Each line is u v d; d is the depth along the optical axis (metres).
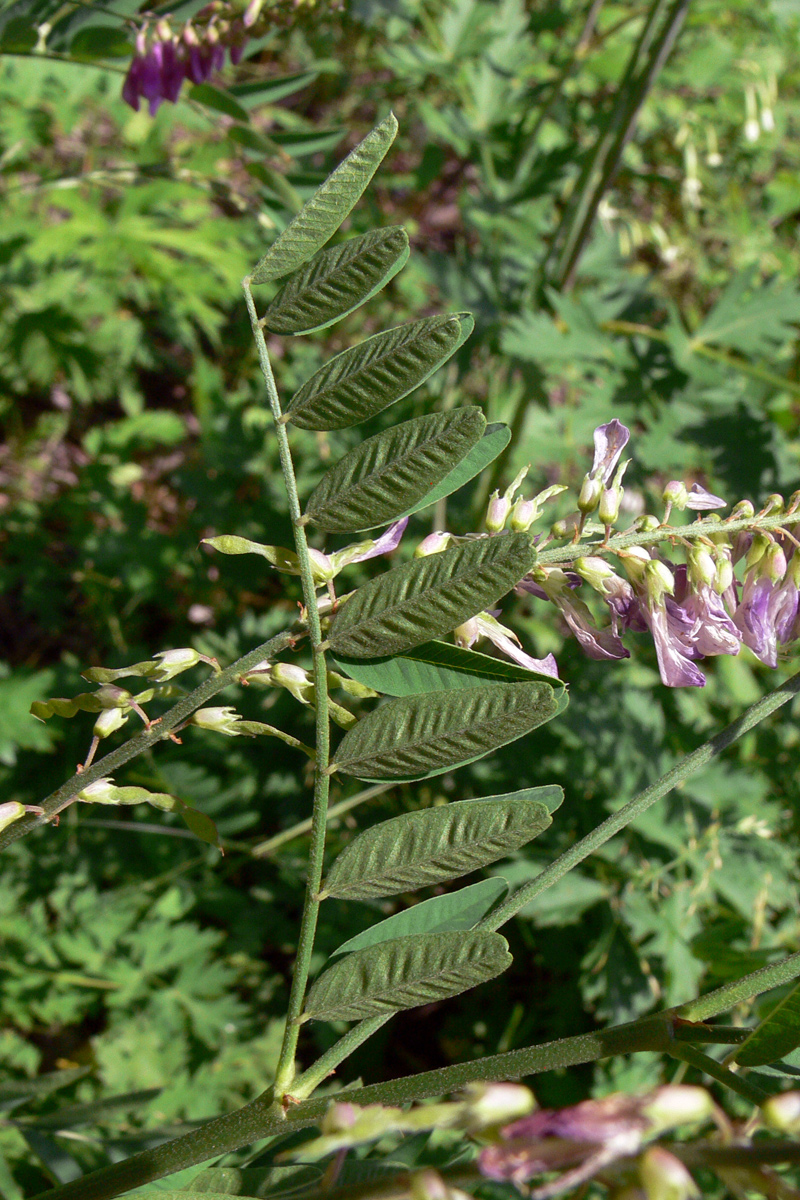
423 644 1.03
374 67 4.70
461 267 3.66
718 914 3.02
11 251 4.01
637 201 4.80
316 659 0.99
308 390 0.98
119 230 4.02
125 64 2.19
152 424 4.52
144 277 4.61
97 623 3.99
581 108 4.63
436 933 1.05
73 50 1.99
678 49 4.45
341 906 3.16
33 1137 1.57
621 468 1.09
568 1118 0.57
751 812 3.02
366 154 1.00
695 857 2.88
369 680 1.03
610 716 3.02
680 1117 0.56
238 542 1.02
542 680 1.02
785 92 4.91
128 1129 2.66
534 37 4.42
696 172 4.39
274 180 2.18
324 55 4.70
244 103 2.35
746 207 4.85
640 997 2.80
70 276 4.33
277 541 3.80
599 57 4.26
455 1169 0.68
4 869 3.09
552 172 3.70
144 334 4.97
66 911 3.02
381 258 0.98
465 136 3.78
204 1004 2.94
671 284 4.81
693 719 3.26
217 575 3.86
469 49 3.98
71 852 3.19
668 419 3.45
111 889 3.26
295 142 2.36
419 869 0.97
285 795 3.39
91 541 3.90
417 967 0.96
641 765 2.98
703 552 1.10
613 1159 0.58
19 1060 2.76
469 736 0.95
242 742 3.38
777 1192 0.61
